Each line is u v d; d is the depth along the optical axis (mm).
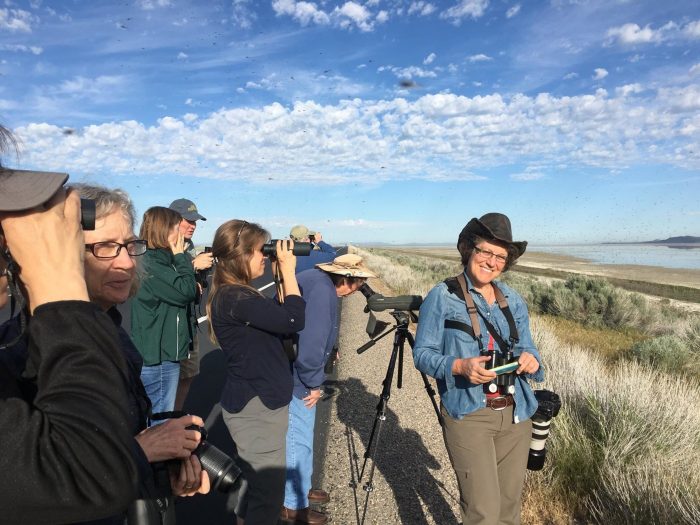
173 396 3861
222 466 1462
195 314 4441
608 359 9219
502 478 2662
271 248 2703
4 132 949
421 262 39688
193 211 4957
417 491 3867
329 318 3113
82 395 893
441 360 2555
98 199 1674
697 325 11695
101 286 1656
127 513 1133
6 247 908
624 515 3258
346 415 5504
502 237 2525
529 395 2621
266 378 2582
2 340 1094
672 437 4184
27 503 819
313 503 3666
